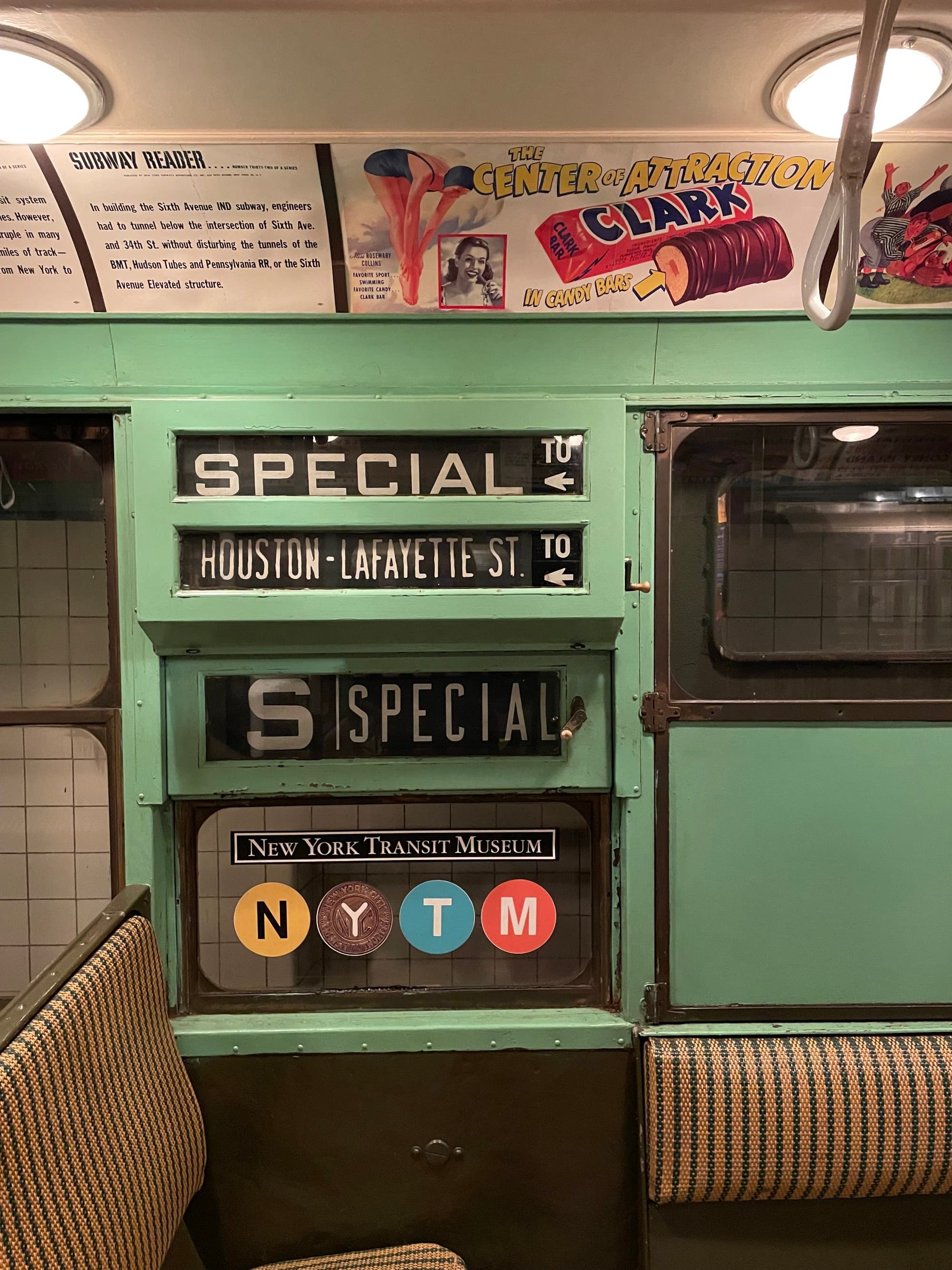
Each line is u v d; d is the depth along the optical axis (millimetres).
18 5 945
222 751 1509
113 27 990
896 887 1555
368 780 1510
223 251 1374
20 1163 976
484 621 1431
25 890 1637
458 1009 1575
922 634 1562
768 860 1549
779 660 1546
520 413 1394
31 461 1542
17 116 1137
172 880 1552
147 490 1373
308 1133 1514
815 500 1551
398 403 1393
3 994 1627
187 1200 1353
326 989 1588
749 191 1336
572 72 1105
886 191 1335
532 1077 1521
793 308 1455
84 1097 1118
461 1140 1521
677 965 1550
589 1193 1525
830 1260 1457
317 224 1348
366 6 965
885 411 1509
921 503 1552
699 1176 1414
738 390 1485
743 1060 1443
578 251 1396
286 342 1449
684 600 1542
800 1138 1408
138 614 1381
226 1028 1516
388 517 1391
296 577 1409
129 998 1278
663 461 1512
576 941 1615
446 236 1374
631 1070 1522
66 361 1449
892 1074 1431
